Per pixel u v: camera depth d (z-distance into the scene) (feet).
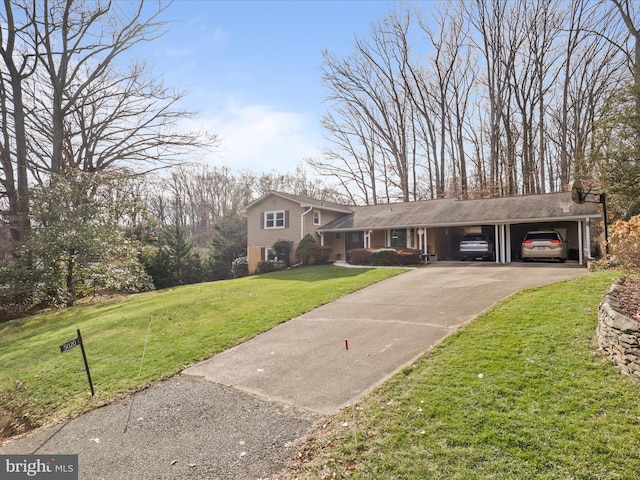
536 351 15.67
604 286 25.26
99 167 67.36
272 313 28.43
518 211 53.01
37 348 27.99
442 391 13.47
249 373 17.84
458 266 50.14
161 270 66.90
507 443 10.27
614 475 8.78
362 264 59.47
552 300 23.06
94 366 21.71
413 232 62.59
